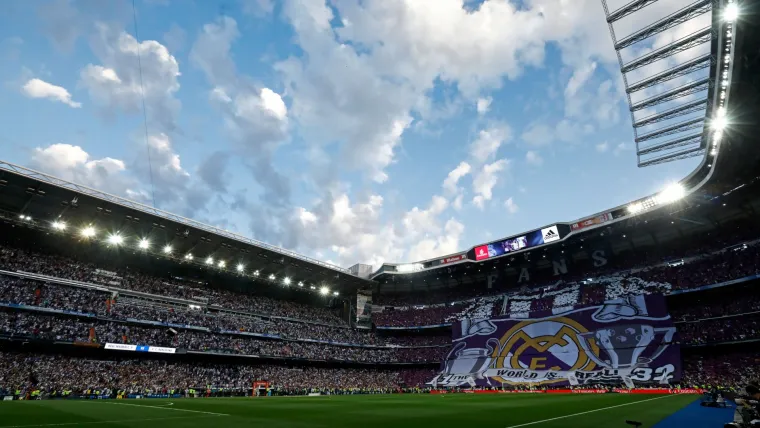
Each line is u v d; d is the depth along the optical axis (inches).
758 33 1180.5
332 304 3590.1
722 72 1332.4
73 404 1198.9
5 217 1947.6
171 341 2241.6
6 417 776.9
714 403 1038.4
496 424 756.6
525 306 3006.9
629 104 1620.3
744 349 2111.2
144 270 2581.2
